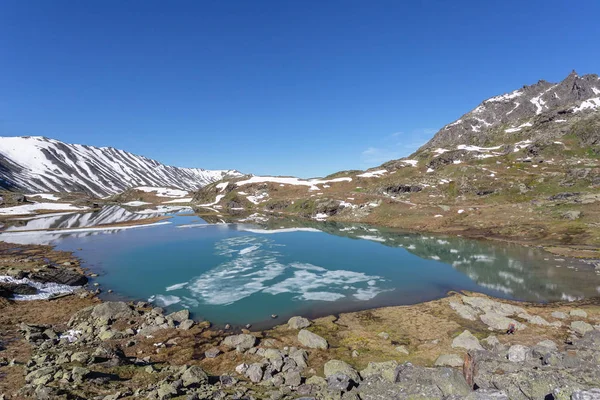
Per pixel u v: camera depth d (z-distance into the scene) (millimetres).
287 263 56625
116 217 132000
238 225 106000
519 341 27297
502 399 13367
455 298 38812
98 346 24828
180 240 79062
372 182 149000
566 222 71750
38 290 41094
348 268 53250
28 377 16859
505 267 51688
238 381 20594
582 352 19703
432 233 83938
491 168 126812
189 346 27750
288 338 29188
